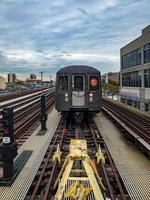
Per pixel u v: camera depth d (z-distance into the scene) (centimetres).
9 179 732
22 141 1234
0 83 9788
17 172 797
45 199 614
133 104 4128
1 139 1262
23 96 4650
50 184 706
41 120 1481
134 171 838
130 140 1294
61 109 1673
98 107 1680
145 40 3494
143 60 3584
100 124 1789
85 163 675
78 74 1653
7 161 739
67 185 572
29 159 942
